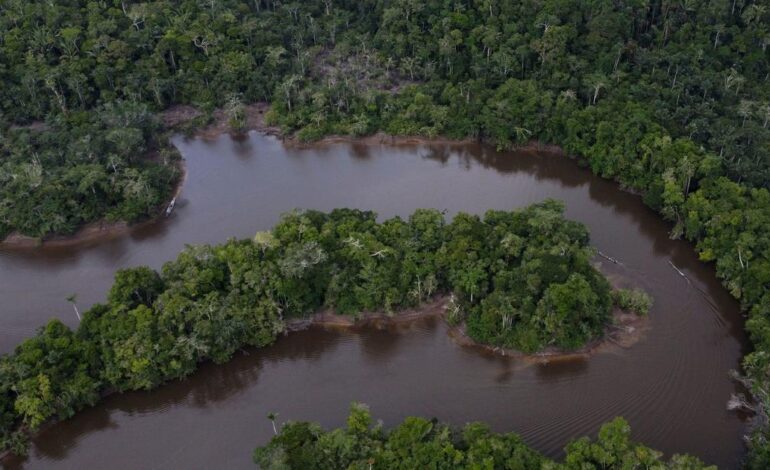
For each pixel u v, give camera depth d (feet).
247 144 545.44
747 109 462.60
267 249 376.68
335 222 398.21
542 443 311.06
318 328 374.43
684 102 486.38
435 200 474.49
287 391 346.13
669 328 365.20
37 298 411.13
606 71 518.37
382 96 548.72
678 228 422.00
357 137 538.47
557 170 500.74
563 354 350.02
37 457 323.98
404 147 532.32
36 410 317.83
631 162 460.96
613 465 270.46
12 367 327.47
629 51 526.57
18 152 486.79
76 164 474.90
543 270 351.67
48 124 529.45
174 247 444.96
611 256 416.67
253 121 561.84
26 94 542.16
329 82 561.43
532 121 507.71
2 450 320.91
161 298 351.46
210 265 371.76
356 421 291.58
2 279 427.33
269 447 284.82
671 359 348.38
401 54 574.97
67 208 451.94
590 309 345.72
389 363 356.18
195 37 578.66
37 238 446.60
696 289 389.19
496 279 361.10
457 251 369.50
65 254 444.55
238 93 569.64
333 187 493.77
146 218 465.88
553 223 387.14
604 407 326.85
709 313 374.02
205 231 456.86
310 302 372.79
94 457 321.93
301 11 627.87
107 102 542.98
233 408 339.98
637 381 338.34
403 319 374.43
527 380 341.82
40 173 458.09
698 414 321.52
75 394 325.62
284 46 604.49
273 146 542.16
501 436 286.87
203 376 352.49
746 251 374.43
